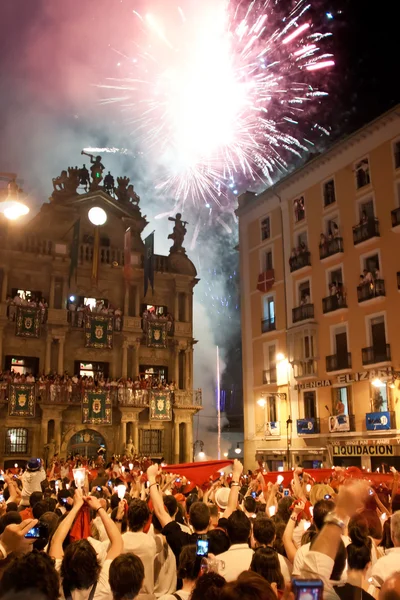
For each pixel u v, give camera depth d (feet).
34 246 156.25
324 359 133.28
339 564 15.67
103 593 18.75
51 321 153.28
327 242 135.44
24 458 144.46
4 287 150.92
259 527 24.62
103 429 155.02
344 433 123.65
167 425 164.25
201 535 22.95
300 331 138.10
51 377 149.18
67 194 166.61
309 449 131.64
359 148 132.05
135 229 174.40
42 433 145.59
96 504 21.63
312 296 139.44
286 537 24.23
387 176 124.57
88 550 18.47
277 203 154.51
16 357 150.51
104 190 174.29
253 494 49.52
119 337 162.71
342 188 135.44
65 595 18.26
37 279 156.66
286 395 141.18
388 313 120.57
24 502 52.37
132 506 24.70
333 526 14.65
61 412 148.77
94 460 137.39
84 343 157.58
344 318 130.11
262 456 145.59
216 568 18.78
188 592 19.35
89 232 166.50
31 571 13.07
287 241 149.28
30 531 23.62
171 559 25.36
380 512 35.55
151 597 19.16
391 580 11.69
